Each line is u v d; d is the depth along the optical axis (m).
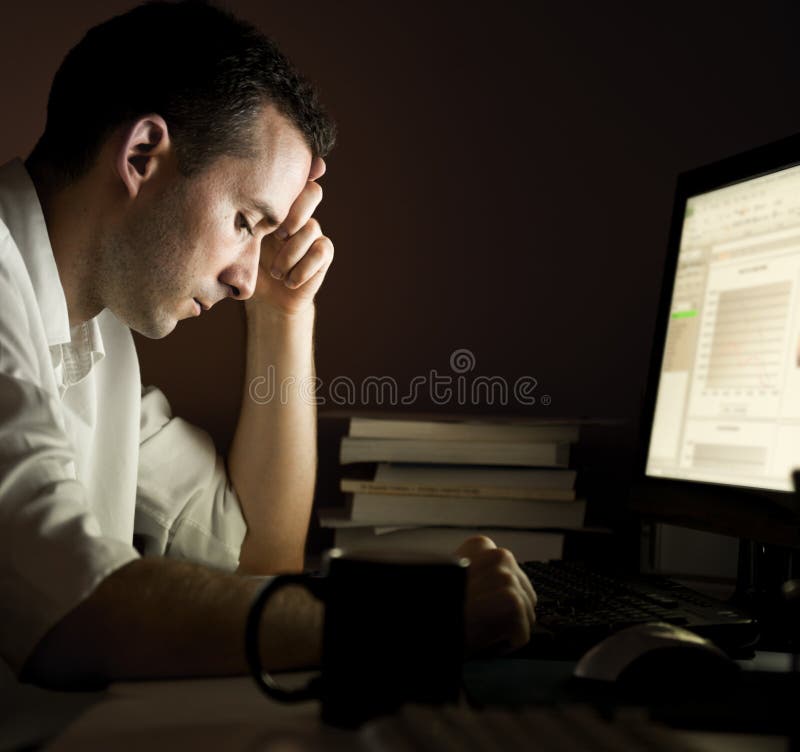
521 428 1.28
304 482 1.40
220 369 1.56
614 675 0.62
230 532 1.37
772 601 1.01
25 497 0.73
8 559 0.70
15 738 0.58
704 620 0.80
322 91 1.56
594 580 1.00
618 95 1.56
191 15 1.05
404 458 1.30
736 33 1.53
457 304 1.58
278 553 1.38
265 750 0.48
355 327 1.58
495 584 0.71
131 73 1.02
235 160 1.03
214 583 0.69
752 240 1.05
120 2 1.54
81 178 1.05
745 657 0.79
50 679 0.66
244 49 1.04
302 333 1.42
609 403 1.56
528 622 0.71
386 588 0.54
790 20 1.52
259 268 1.40
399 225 1.58
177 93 1.01
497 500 1.29
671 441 1.14
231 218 1.05
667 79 1.55
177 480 1.35
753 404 1.00
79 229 1.06
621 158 1.56
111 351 1.29
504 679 0.67
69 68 1.07
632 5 1.56
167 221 1.03
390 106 1.57
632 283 1.56
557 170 1.57
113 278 1.06
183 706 0.59
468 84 1.58
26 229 1.03
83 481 1.19
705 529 1.05
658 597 0.89
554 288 1.57
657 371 1.20
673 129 1.55
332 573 0.54
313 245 1.40
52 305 1.04
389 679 0.53
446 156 1.58
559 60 1.57
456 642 0.55
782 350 0.97
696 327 1.13
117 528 1.26
